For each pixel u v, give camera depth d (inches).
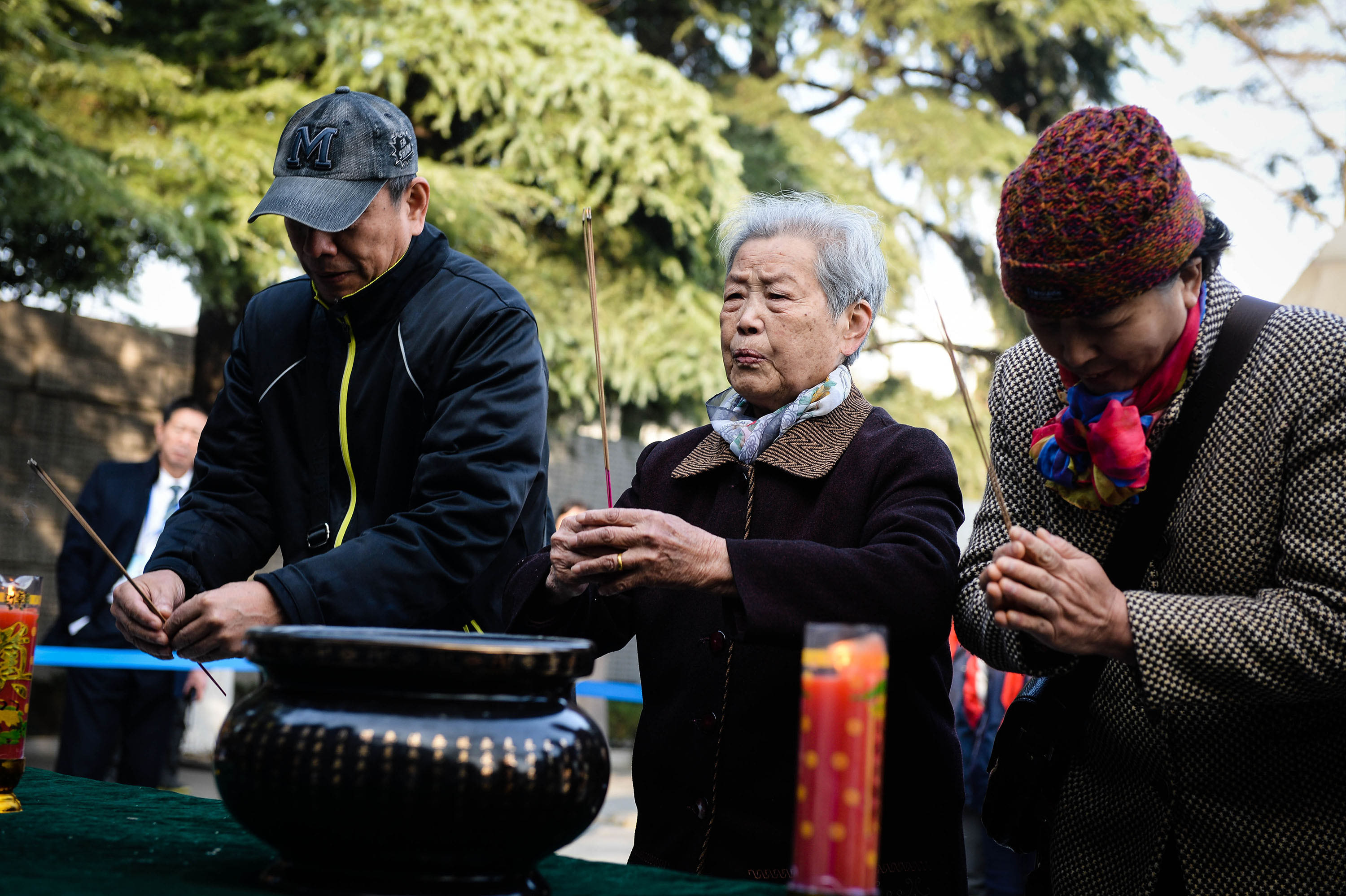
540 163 369.4
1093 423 61.9
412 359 84.8
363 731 46.4
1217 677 57.6
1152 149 56.4
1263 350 61.8
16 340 384.5
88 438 398.9
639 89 365.4
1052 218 56.1
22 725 62.1
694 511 78.2
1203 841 62.7
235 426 90.6
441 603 79.0
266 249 321.1
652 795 74.2
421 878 47.4
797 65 504.1
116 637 209.8
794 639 64.3
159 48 346.0
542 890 49.9
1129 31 472.1
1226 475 61.9
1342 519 58.3
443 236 90.4
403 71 357.7
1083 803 67.5
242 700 51.2
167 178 313.1
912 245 500.1
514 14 360.8
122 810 64.1
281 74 353.7
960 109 510.9
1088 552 66.3
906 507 70.4
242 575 88.7
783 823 69.6
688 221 378.9
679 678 74.4
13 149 284.5
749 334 75.8
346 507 88.0
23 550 383.9
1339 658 56.4
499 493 80.7
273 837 47.8
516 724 48.1
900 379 486.9
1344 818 61.3
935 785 71.0
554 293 376.8
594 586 73.5
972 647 69.2
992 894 191.2
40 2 298.7
